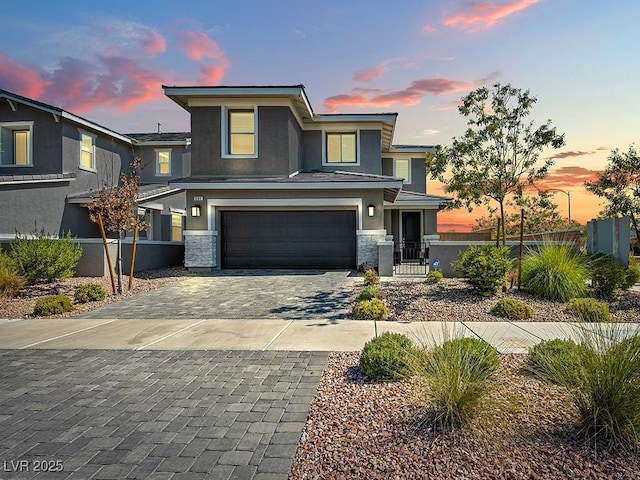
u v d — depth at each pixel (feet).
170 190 70.38
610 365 11.46
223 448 11.32
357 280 43.83
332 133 63.98
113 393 15.49
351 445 11.14
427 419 12.14
